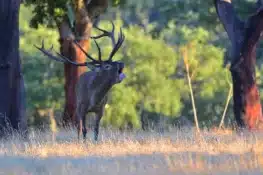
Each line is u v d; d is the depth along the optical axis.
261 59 98.25
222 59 95.44
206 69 93.88
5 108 42.97
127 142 35.72
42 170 26.80
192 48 92.69
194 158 29.05
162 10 102.31
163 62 93.25
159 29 102.88
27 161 29.22
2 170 27.00
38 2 62.16
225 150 32.72
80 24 63.72
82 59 64.31
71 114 64.19
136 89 91.50
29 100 91.50
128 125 87.81
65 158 30.39
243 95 54.94
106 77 38.12
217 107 94.88
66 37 64.06
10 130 42.66
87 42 64.44
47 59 94.06
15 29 43.09
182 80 93.62
